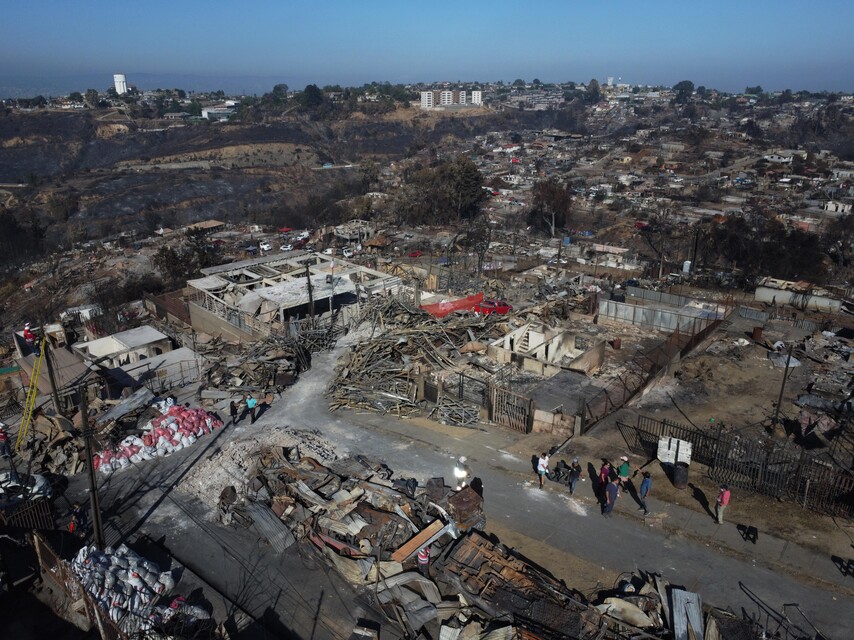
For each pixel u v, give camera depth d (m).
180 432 29.34
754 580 19.77
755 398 34.47
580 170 172.12
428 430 30.34
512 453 27.94
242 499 24.38
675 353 38.91
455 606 18.84
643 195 134.25
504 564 20.16
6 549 22.22
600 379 36.91
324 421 31.61
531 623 17.88
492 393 30.78
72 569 19.86
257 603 19.55
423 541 21.17
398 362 36.81
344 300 50.50
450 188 114.88
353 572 20.41
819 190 132.75
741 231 85.19
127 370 37.78
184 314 50.97
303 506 23.53
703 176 156.50
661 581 19.70
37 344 43.50
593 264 74.94
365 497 24.00
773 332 44.09
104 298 70.00
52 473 27.11
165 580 19.88
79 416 31.42
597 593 19.48
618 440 28.77
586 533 22.36
